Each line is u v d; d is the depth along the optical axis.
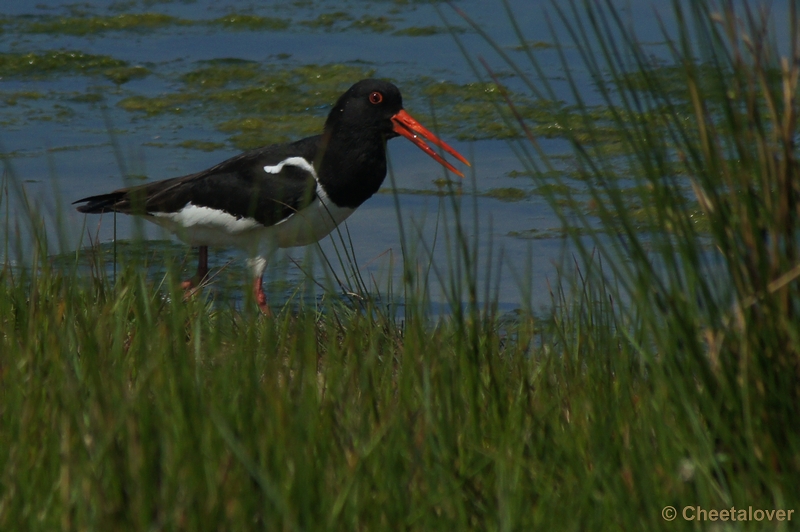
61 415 7.22
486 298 9.14
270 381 7.18
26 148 18.77
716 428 6.97
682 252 7.05
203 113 20.84
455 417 7.49
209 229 13.70
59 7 26.91
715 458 7.00
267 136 19.72
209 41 24.69
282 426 6.76
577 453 7.36
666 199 7.05
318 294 13.80
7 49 23.66
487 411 7.83
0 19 25.75
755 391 7.04
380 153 13.81
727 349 7.13
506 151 19.22
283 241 14.00
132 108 20.98
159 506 6.34
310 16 26.39
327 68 22.83
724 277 7.12
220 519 6.29
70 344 8.48
